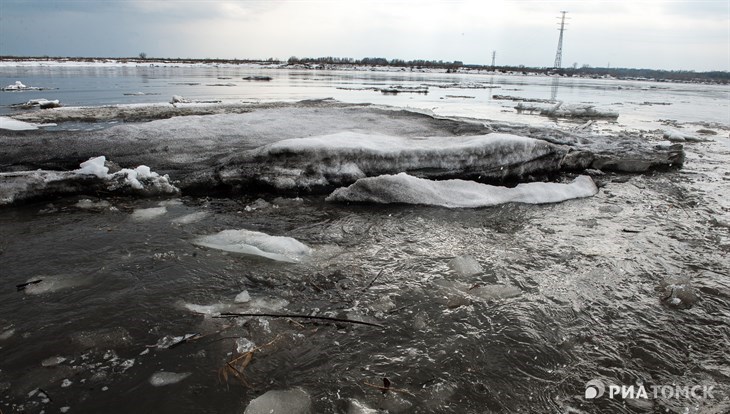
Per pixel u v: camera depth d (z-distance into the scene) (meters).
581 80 107.06
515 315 4.22
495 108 25.98
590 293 4.72
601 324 4.14
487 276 5.06
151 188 7.73
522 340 3.83
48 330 3.81
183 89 31.50
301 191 8.17
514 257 5.61
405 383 3.27
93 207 7.02
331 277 4.91
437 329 3.97
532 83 72.38
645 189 9.36
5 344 3.62
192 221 6.56
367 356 3.56
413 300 4.47
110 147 9.78
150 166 8.76
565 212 7.60
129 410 2.96
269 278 4.84
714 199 8.66
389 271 5.12
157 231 6.11
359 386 3.23
